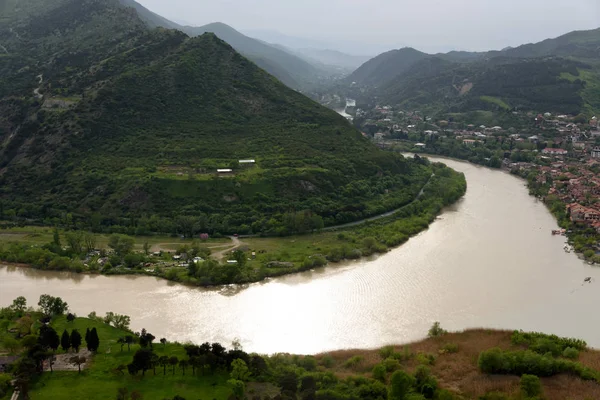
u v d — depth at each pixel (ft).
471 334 451.12
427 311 506.48
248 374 352.90
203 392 335.88
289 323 479.82
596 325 479.82
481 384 359.25
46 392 331.98
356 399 331.36
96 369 363.35
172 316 487.20
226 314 494.18
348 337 457.27
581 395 343.05
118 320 446.60
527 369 373.61
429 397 343.67
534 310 509.35
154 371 362.53
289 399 314.76
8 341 380.78
